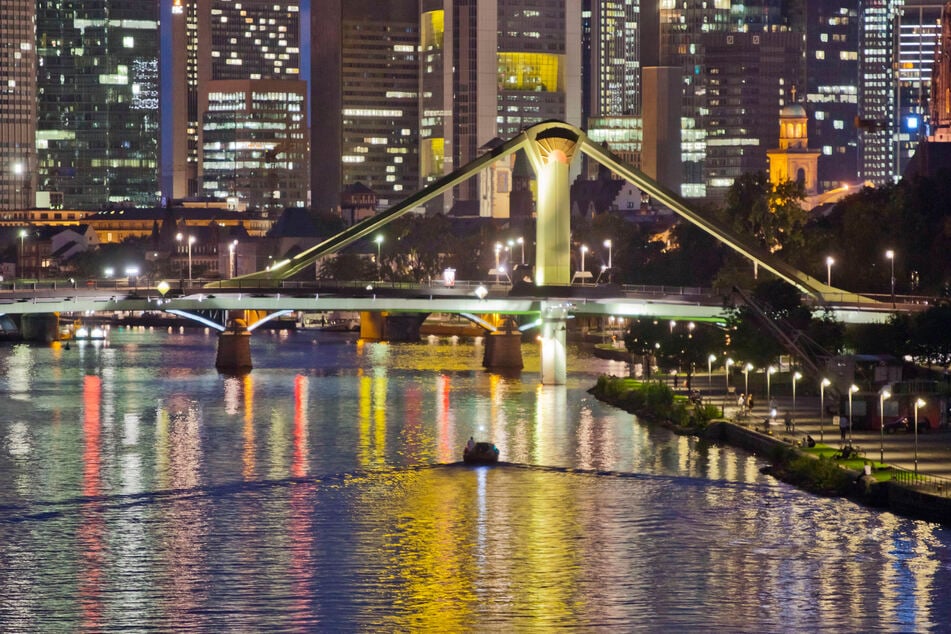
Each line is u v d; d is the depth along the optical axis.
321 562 190.38
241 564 189.62
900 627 165.88
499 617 169.50
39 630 165.75
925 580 180.25
